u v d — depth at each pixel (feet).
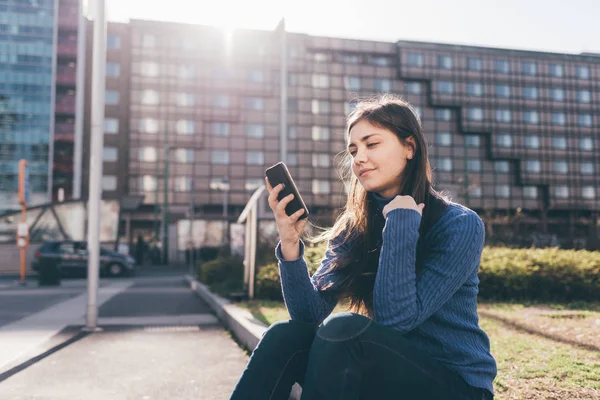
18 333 21.38
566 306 25.05
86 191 165.58
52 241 69.72
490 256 29.48
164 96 170.09
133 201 113.39
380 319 4.88
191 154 170.81
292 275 5.80
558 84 198.80
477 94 191.11
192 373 14.61
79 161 161.89
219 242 90.43
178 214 165.07
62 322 25.04
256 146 174.91
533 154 194.29
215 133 173.06
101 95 23.61
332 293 5.99
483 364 5.03
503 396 9.66
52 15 164.25
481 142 192.95
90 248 23.31
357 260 5.82
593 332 16.37
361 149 5.41
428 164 5.49
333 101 181.06
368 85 184.85
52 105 161.27
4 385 13.24
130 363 15.97
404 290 4.78
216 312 28.14
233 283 34.55
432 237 5.19
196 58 172.65
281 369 5.10
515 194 193.77
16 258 74.84
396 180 5.46
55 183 160.45
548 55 198.70
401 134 5.35
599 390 9.98
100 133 23.68
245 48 175.73
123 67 169.58
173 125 169.78
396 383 4.65
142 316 27.78
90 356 17.07
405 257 4.86
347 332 4.57
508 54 195.11
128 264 75.25
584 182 197.57
